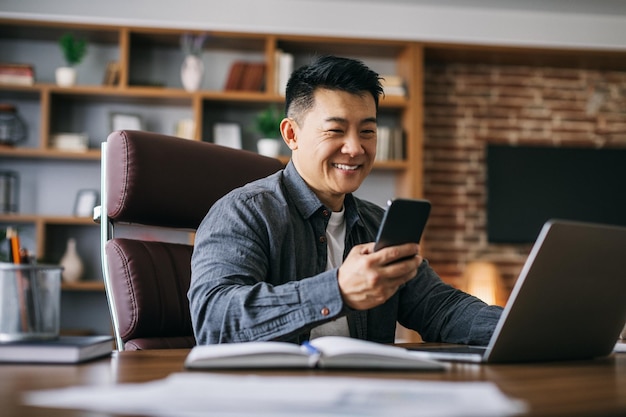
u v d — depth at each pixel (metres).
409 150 5.28
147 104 5.30
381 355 0.95
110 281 1.68
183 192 1.78
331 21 5.22
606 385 0.85
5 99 5.17
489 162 5.70
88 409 0.61
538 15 5.45
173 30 5.06
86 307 5.11
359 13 5.25
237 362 0.93
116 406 0.60
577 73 5.92
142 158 1.72
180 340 1.73
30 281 1.06
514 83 5.86
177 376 0.75
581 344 1.19
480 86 5.83
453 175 5.77
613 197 5.76
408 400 0.62
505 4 5.33
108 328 5.11
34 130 5.20
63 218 4.91
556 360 1.17
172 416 0.57
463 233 5.75
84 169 5.21
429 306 1.67
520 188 5.70
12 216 4.85
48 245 5.13
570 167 5.74
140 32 5.05
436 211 5.74
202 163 1.82
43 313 1.07
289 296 1.20
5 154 4.88
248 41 5.23
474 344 1.54
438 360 1.11
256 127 5.14
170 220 1.77
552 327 1.12
